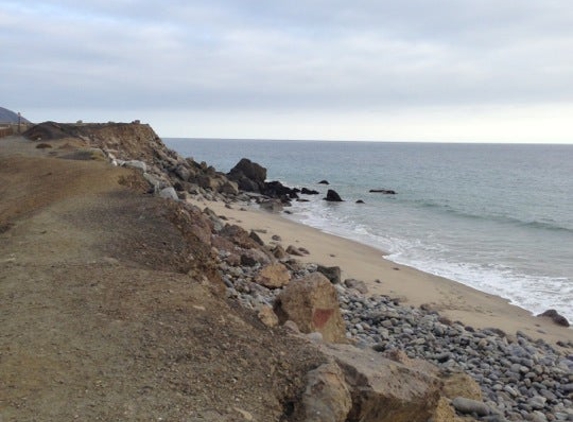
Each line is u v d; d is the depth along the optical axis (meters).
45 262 9.81
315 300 10.20
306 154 166.25
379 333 13.13
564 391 11.03
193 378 5.81
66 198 17.03
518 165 112.75
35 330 6.70
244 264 15.70
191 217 17.09
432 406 6.84
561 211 42.34
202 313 7.52
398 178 74.94
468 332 14.09
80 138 40.62
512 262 23.61
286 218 34.59
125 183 21.31
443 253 25.23
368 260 22.47
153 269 10.15
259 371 6.18
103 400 5.23
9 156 30.02
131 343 6.43
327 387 5.90
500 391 10.62
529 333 14.89
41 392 5.30
